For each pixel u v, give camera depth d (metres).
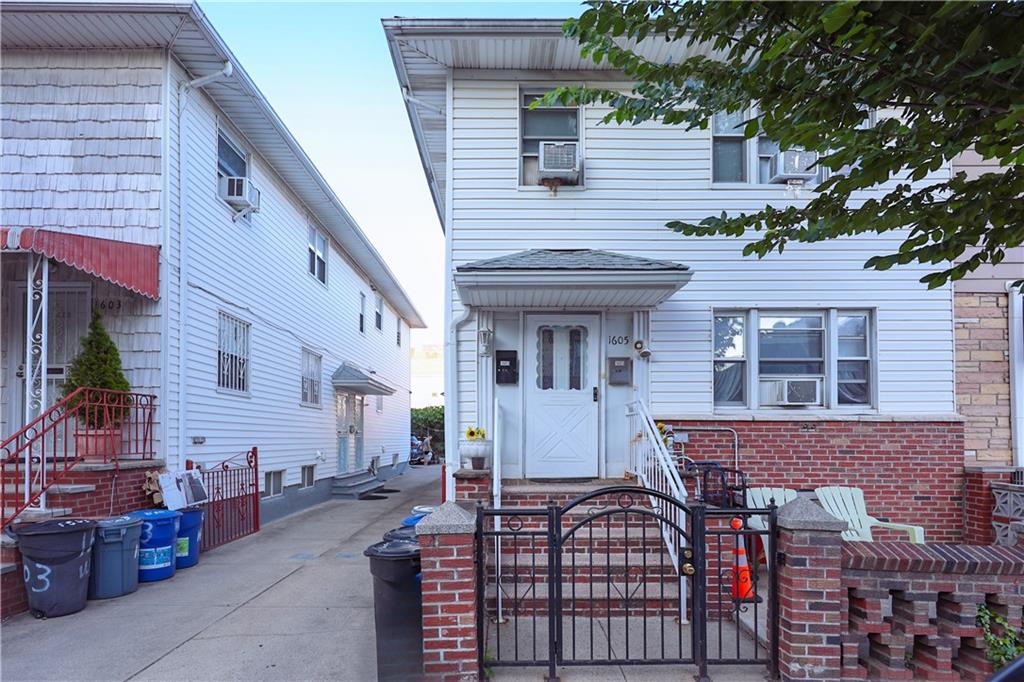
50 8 7.82
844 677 4.38
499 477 6.90
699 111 4.97
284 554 8.88
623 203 8.40
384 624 4.41
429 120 9.92
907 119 4.05
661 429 7.98
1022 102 3.17
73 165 8.55
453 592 4.37
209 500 9.45
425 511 6.33
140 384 8.38
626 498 7.23
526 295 7.59
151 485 8.05
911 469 8.20
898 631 4.50
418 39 7.91
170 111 8.73
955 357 8.44
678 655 4.95
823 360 8.41
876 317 8.37
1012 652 4.32
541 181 8.36
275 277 12.88
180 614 6.07
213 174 10.10
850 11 2.94
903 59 3.52
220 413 10.26
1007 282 8.49
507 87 8.47
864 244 8.41
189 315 9.23
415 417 35.66
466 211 8.34
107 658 5.00
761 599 6.00
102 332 7.84
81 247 7.19
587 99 5.55
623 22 4.39
